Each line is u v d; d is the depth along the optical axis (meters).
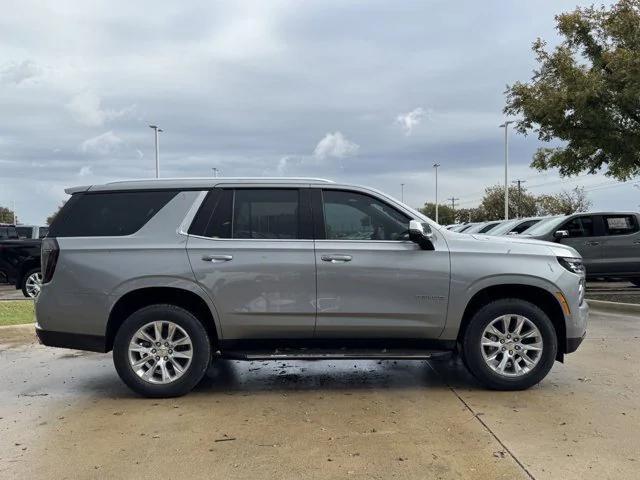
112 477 3.47
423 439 4.05
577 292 5.24
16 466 3.64
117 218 5.20
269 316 5.08
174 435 4.16
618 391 5.20
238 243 5.11
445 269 5.12
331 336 5.18
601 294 12.30
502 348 5.20
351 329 5.13
